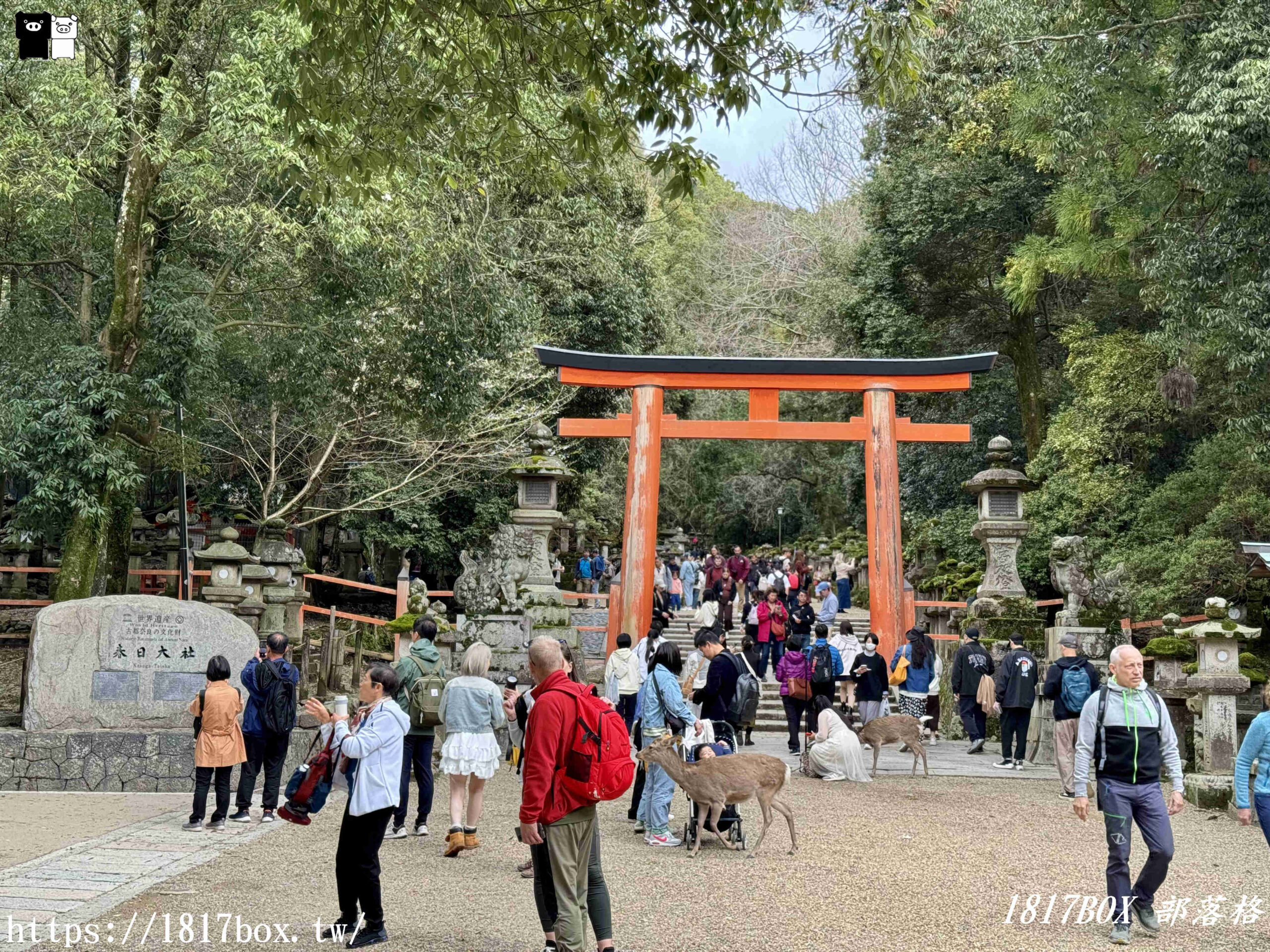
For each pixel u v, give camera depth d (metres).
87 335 15.16
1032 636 17.00
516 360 22.11
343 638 16.44
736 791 8.16
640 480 16.47
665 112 8.13
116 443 14.43
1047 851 8.54
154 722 11.09
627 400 29.19
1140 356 19.69
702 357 16.78
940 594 24.06
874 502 16.41
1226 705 11.71
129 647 11.11
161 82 12.72
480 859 7.93
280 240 15.34
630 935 6.05
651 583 16.31
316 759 5.83
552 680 5.38
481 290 18.39
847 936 6.09
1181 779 6.18
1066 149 16.48
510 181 15.26
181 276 14.91
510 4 7.79
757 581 27.00
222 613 11.38
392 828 8.77
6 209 13.83
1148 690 6.26
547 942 5.36
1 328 14.93
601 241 25.78
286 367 17.34
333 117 8.30
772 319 44.28
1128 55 16.11
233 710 9.05
